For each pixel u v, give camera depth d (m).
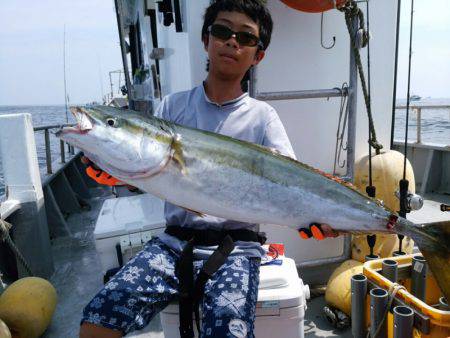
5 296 1.41
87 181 4.21
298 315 1.08
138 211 1.80
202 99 1.13
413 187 1.71
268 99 1.48
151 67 2.88
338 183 0.94
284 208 0.92
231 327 0.85
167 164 0.88
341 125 1.80
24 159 1.89
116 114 0.86
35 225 1.92
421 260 1.29
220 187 0.90
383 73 1.82
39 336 1.45
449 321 1.00
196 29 1.58
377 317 1.16
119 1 3.13
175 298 1.02
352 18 1.46
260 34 1.07
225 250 0.99
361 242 1.68
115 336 0.89
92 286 1.86
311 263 1.72
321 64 1.72
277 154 0.93
